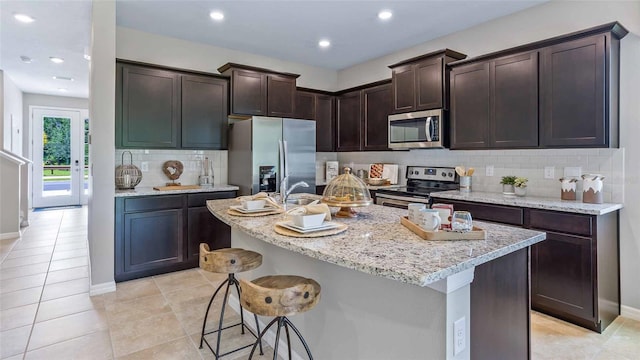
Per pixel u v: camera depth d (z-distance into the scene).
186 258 3.69
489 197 3.09
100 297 2.99
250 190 3.86
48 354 2.14
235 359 2.11
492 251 1.34
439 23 3.64
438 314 1.27
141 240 3.42
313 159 4.33
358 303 1.63
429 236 1.52
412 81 3.87
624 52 2.63
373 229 1.77
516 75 3.02
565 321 2.59
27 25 3.74
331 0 3.15
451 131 3.56
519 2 3.14
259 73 4.33
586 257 2.42
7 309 2.74
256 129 3.85
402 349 1.42
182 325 2.53
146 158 3.99
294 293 1.45
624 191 2.66
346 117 5.00
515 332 1.59
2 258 4.04
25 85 6.57
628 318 2.65
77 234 5.18
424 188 4.16
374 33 3.94
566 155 3.00
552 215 2.58
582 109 2.63
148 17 3.51
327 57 4.86
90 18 3.55
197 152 4.29
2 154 4.82
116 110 3.47
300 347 2.04
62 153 7.69
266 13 3.41
